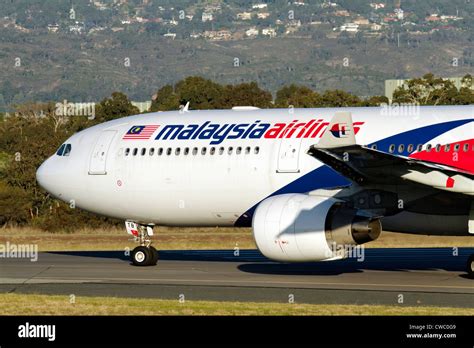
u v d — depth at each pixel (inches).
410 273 3245.6
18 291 2908.5
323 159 2947.8
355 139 3021.7
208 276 3235.7
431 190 3097.9
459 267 3440.0
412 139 3147.1
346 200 3176.7
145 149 3560.5
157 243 4958.2
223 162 3393.2
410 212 3189.0
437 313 2381.9
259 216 3137.3
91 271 3454.7
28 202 6919.3
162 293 2812.5
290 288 2856.8
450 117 3144.7
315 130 3287.4
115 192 3614.7
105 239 5324.8
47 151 7327.8
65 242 5128.0
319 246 3058.6
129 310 2506.2
